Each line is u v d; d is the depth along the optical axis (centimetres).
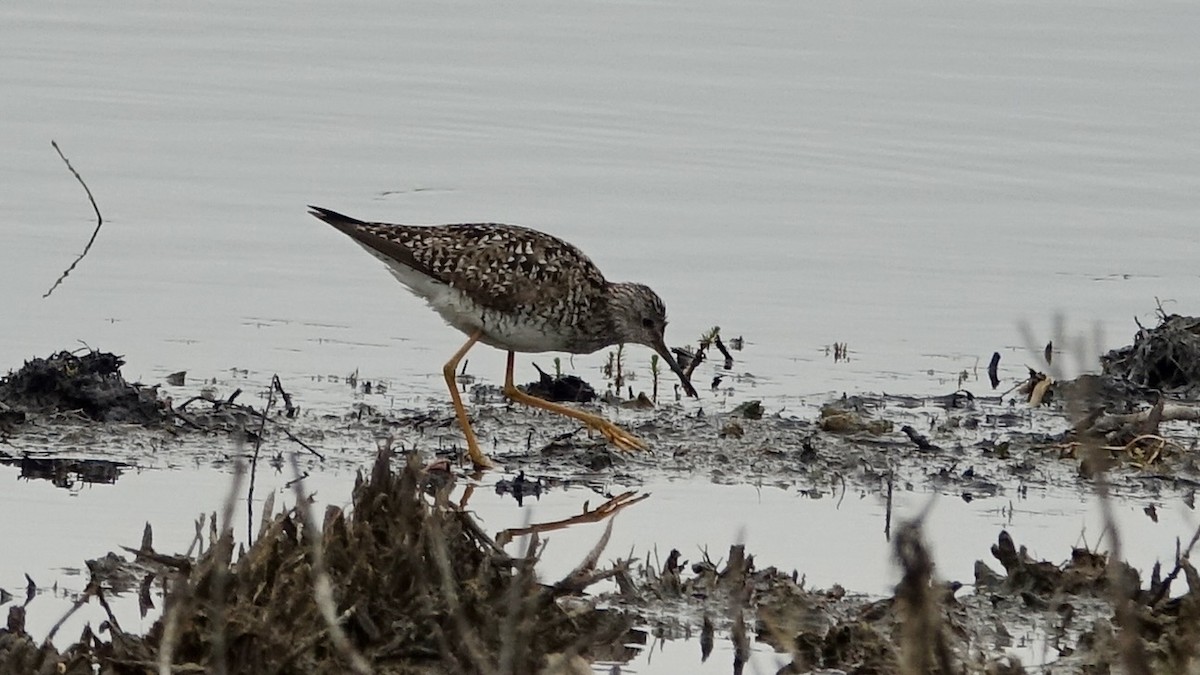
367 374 1506
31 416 1300
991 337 1669
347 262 1834
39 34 2628
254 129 2259
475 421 1384
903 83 2531
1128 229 2008
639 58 2642
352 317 1667
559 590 898
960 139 2302
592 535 1116
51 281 1703
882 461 1302
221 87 2430
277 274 1778
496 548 903
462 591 846
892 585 1002
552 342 1434
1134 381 1525
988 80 2555
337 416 1373
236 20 2778
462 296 1401
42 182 2017
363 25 2786
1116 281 1844
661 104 2423
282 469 1227
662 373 1570
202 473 1206
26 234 1844
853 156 2233
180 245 1842
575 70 2570
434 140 2252
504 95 2450
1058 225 2017
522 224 1959
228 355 1527
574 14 2881
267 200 2009
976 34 2792
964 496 1223
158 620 848
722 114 2389
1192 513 1188
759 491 1227
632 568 1047
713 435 1359
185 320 1617
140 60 2531
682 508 1181
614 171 2159
